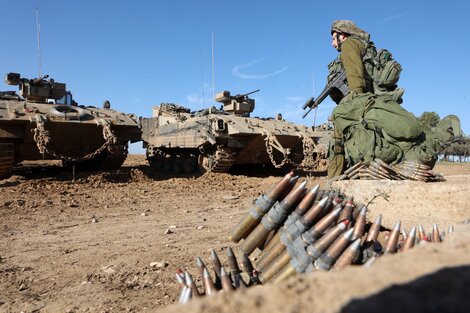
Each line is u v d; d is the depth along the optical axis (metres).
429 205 5.00
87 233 9.35
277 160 22.97
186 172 24.89
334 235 2.99
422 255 1.85
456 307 1.32
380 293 1.47
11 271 6.48
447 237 2.12
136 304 5.02
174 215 11.72
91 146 19.77
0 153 16.42
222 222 10.59
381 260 1.86
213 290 3.39
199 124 21.53
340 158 6.62
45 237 8.97
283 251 3.30
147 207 13.06
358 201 5.53
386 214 5.33
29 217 11.27
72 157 19.50
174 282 5.84
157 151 26.42
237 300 1.63
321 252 3.01
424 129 6.00
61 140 18.50
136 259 7.08
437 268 1.64
